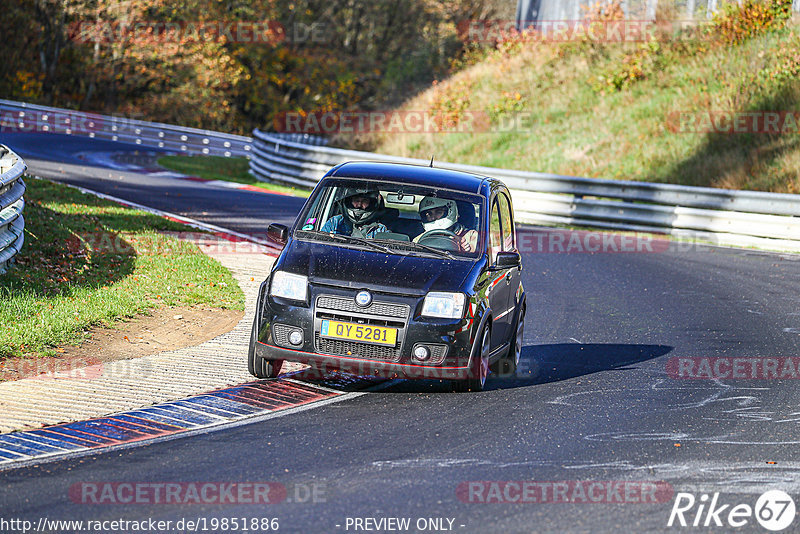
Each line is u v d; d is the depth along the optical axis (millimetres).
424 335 29406
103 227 58438
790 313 49406
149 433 25031
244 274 50156
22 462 22250
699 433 27547
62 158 112000
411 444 25078
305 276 30203
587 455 24844
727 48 123875
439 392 31359
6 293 38375
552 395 31641
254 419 26875
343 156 105250
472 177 35312
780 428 28453
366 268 30469
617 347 40469
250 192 95125
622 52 136375
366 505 20297
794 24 121312
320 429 26141
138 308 39438
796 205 76938
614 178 107188
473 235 32594
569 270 62250
